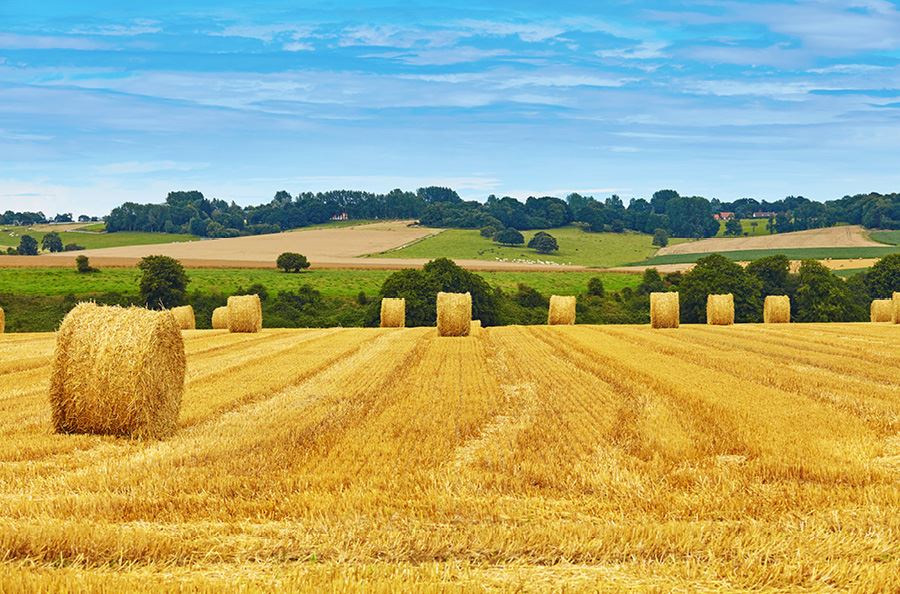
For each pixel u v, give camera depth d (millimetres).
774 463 11680
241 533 8883
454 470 11375
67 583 7191
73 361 13883
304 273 97500
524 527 9023
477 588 7340
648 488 10625
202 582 7383
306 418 15078
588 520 9383
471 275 67000
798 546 8516
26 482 10781
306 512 9500
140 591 7102
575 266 118438
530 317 69875
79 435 13852
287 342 31781
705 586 7715
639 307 75312
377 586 7281
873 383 20281
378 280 90250
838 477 11102
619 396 17797
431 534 8805
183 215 175875
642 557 8438
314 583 7402
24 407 16500
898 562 8156
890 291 76688
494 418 15312
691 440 13289
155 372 13859
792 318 71625
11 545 8266
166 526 9109
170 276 70312
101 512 9539
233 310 37500
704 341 31641
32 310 67062
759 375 20750
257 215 188250
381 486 10594
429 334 35719
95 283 80812
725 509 9812
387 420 14898
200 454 12289
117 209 173375
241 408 16469
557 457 12148
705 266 70625
